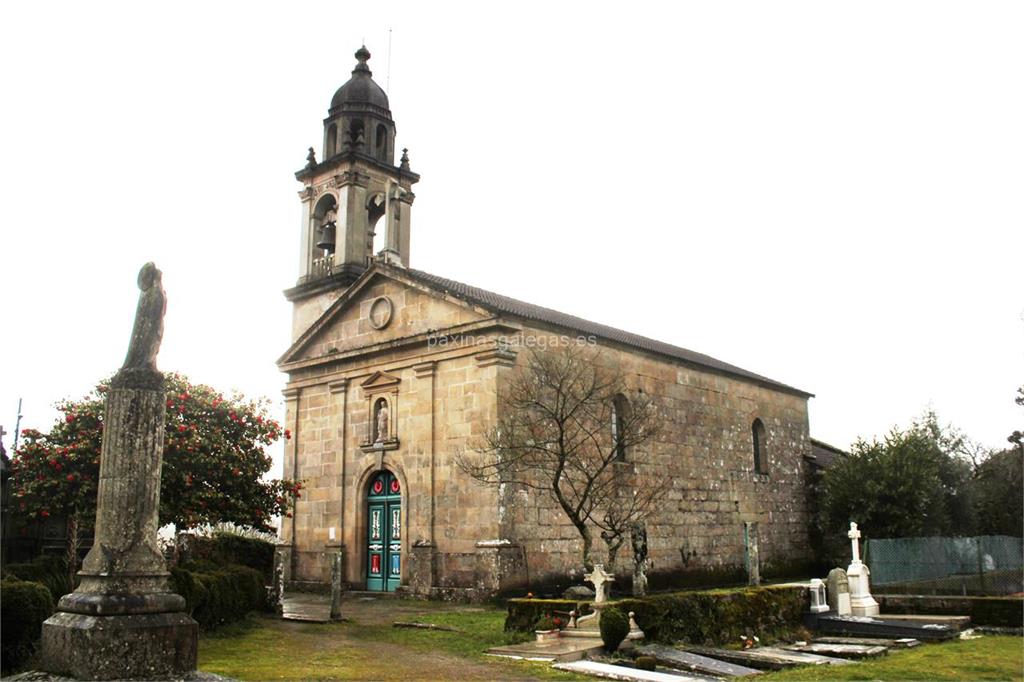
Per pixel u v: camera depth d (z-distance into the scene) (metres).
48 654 10.05
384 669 13.66
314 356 31.20
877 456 35.41
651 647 15.56
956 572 25.50
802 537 37.84
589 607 17.09
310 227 33.56
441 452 26.09
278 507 22.48
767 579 34.72
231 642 16.31
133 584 10.27
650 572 28.70
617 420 28.55
